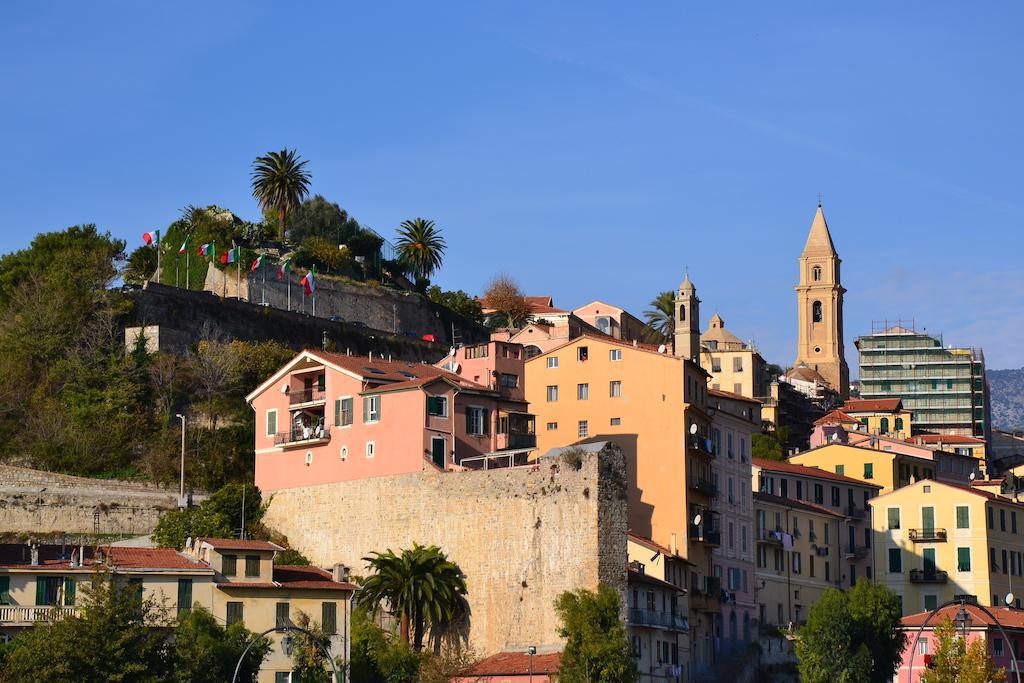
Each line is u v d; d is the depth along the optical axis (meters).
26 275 177.12
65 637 94.19
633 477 141.50
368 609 122.00
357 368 139.62
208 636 104.19
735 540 148.75
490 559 124.50
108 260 180.12
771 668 142.12
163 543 131.00
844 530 170.12
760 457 187.75
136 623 96.88
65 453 149.75
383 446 135.00
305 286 185.25
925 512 161.50
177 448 153.25
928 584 159.75
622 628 114.06
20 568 104.06
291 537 140.00
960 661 119.06
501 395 144.12
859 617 133.75
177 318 171.88
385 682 115.88
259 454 145.12
